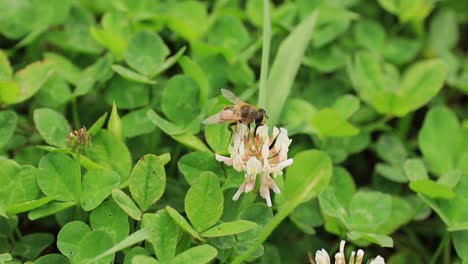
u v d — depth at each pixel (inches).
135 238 12.5
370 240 13.5
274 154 13.0
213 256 12.4
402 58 17.7
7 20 16.4
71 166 13.4
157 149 15.1
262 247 13.1
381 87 16.4
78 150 13.0
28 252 13.5
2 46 16.9
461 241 13.7
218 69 15.4
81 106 15.8
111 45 15.4
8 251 13.5
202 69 15.4
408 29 18.4
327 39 16.9
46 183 13.3
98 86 15.7
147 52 15.1
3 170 13.3
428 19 18.9
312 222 14.3
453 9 19.1
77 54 16.6
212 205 12.8
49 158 13.4
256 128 13.1
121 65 15.7
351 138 15.9
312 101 16.6
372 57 16.5
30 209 13.1
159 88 15.2
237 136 13.0
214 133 13.9
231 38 16.3
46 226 14.6
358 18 17.4
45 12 16.5
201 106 14.4
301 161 14.1
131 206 13.0
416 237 15.9
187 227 12.7
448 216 13.9
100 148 13.8
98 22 17.6
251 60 16.9
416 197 15.3
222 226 12.8
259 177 13.4
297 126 15.2
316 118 14.9
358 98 16.3
